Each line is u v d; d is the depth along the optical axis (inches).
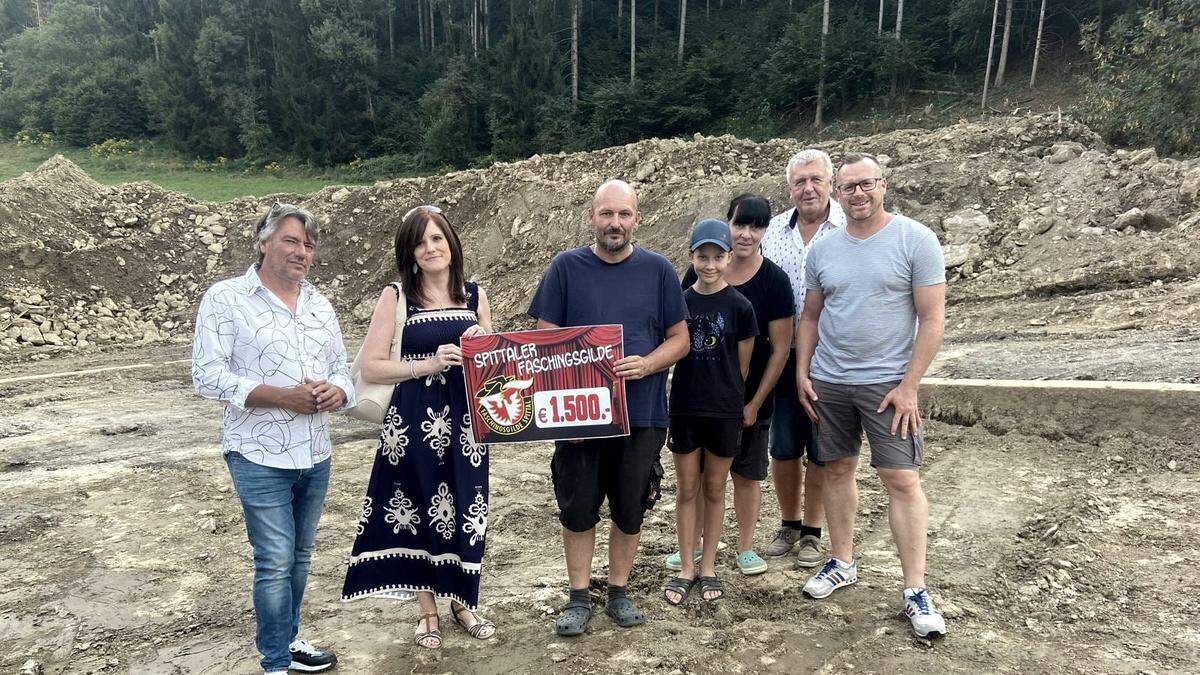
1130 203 392.8
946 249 412.8
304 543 131.3
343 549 195.8
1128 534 164.1
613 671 127.7
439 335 135.5
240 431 120.2
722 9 1622.8
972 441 230.2
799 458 165.8
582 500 136.7
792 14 1385.3
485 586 168.7
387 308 136.0
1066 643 127.5
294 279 124.6
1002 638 130.5
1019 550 163.5
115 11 2055.9
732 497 212.8
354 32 1635.1
